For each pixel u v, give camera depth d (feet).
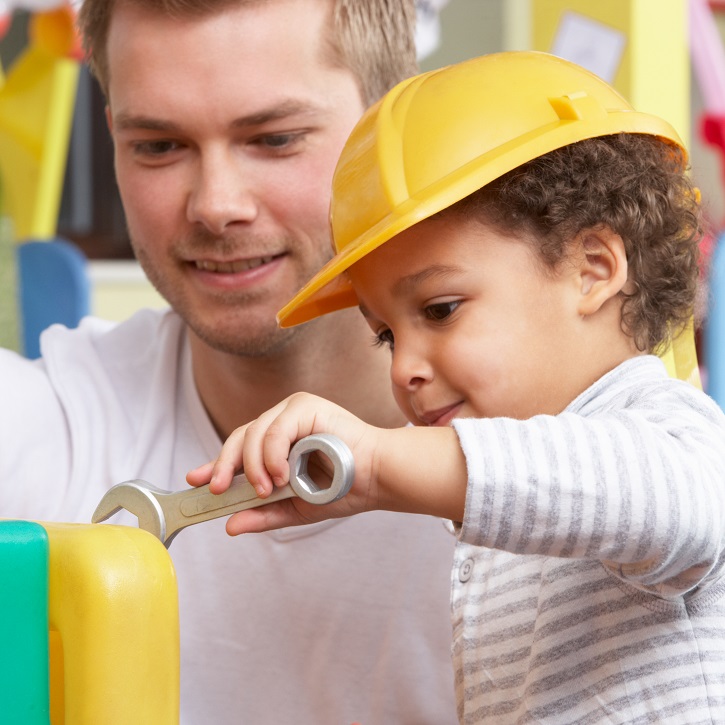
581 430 2.74
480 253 3.18
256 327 3.92
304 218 3.81
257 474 2.77
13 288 9.03
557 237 3.23
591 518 2.66
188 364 4.48
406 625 4.08
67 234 15.71
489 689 3.45
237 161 3.76
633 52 6.48
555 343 3.24
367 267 3.26
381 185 3.22
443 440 2.75
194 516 2.97
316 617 4.12
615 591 3.16
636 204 3.37
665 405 3.01
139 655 2.36
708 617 3.10
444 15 16.06
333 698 4.07
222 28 3.66
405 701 4.05
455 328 3.18
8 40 14.80
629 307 3.36
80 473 4.29
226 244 3.79
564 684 3.19
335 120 3.84
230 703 4.11
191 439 4.39
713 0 13.07
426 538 4.15
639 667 3.10
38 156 9.07
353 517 4.17
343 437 2.76
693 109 15.64
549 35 6.82
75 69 9.12
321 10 3.81
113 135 4.13
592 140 3.37
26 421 4.32
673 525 2.66
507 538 2.69
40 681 2.30
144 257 4.01
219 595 4.18
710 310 6.95
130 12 3.75
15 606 2.28
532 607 3.39
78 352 4.64
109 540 2.39
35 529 2.32
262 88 3.68
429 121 3.26
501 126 3.24
